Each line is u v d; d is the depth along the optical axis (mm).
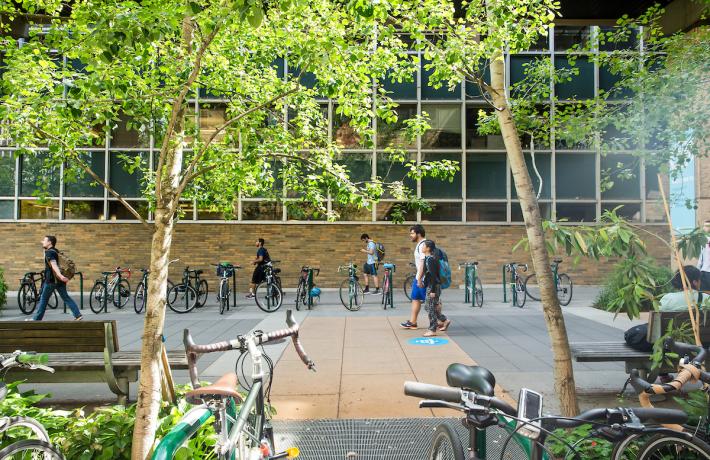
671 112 6531
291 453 3072
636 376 2443
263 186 5887
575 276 17875
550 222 3904
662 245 17453
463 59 4281
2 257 17656
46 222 17719
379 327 9977
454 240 18016
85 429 3482
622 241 3787
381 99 5039
